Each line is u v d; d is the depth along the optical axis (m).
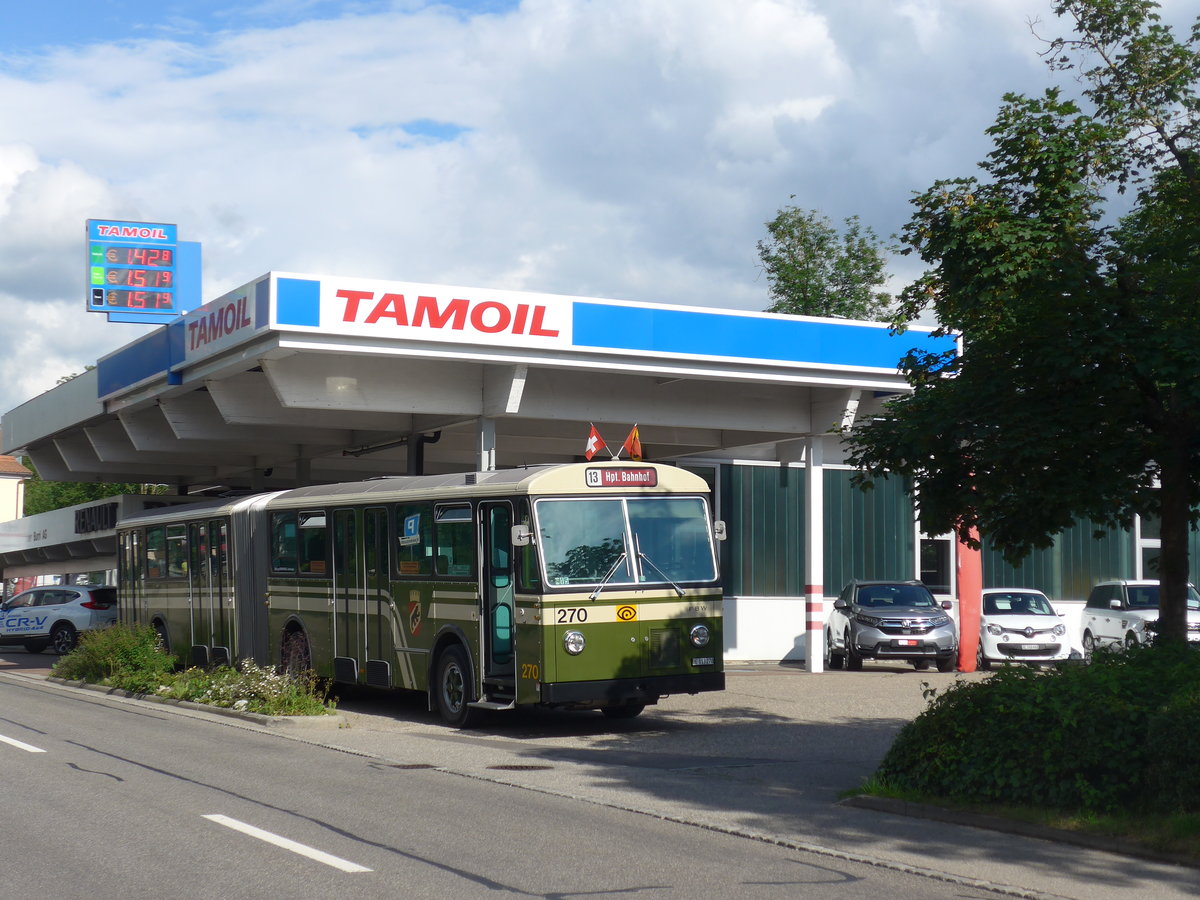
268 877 7.87
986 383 11.34
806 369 24.38
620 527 16.08
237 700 18.33
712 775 12.49
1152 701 9.62
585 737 15.77
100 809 10.27
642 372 23.25
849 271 49.22
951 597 29.72
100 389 29.66
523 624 15.71
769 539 32.22
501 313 21.88
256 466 35.12
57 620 35.75
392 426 25.92
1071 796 9.59
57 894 7.45
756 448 34.06
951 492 11.76
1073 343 10.61
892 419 12.09
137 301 36.50
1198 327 10.80
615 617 15.79
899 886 7.82
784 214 50.34
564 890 7.59
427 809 10.35
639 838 9.22
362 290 21.03
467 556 16.61
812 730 16.36
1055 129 11.73
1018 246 11.33
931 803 10.18
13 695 21.75
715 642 16.44
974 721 10.43
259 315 20.89
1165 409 11.30
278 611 21.22
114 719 17.70
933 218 12.16
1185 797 9.02
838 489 33.03
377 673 18.47
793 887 7.75
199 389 27.31
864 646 26.38
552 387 24.22
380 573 18.47
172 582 25.25
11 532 49.78
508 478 16.30
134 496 35.47
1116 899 7.55
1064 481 10.95
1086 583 34.97
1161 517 11.71
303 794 11.09
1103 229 11.52
